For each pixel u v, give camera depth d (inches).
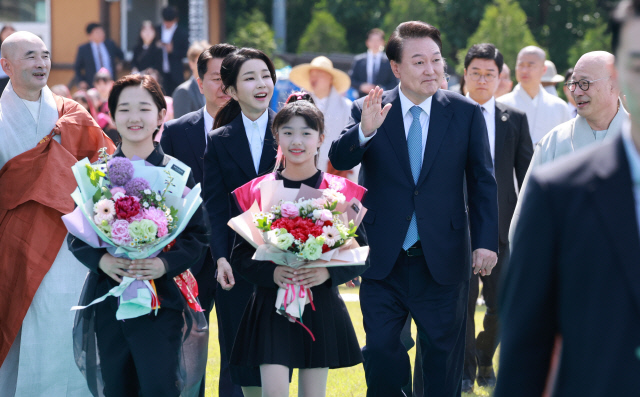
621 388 178.9
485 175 414.6
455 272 410.9
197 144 474.0
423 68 407.2
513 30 1563.7
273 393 362.3
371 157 419.2
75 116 473.1
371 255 413.1
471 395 522.3
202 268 450.0
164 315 367.2
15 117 464.1
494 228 407.5
